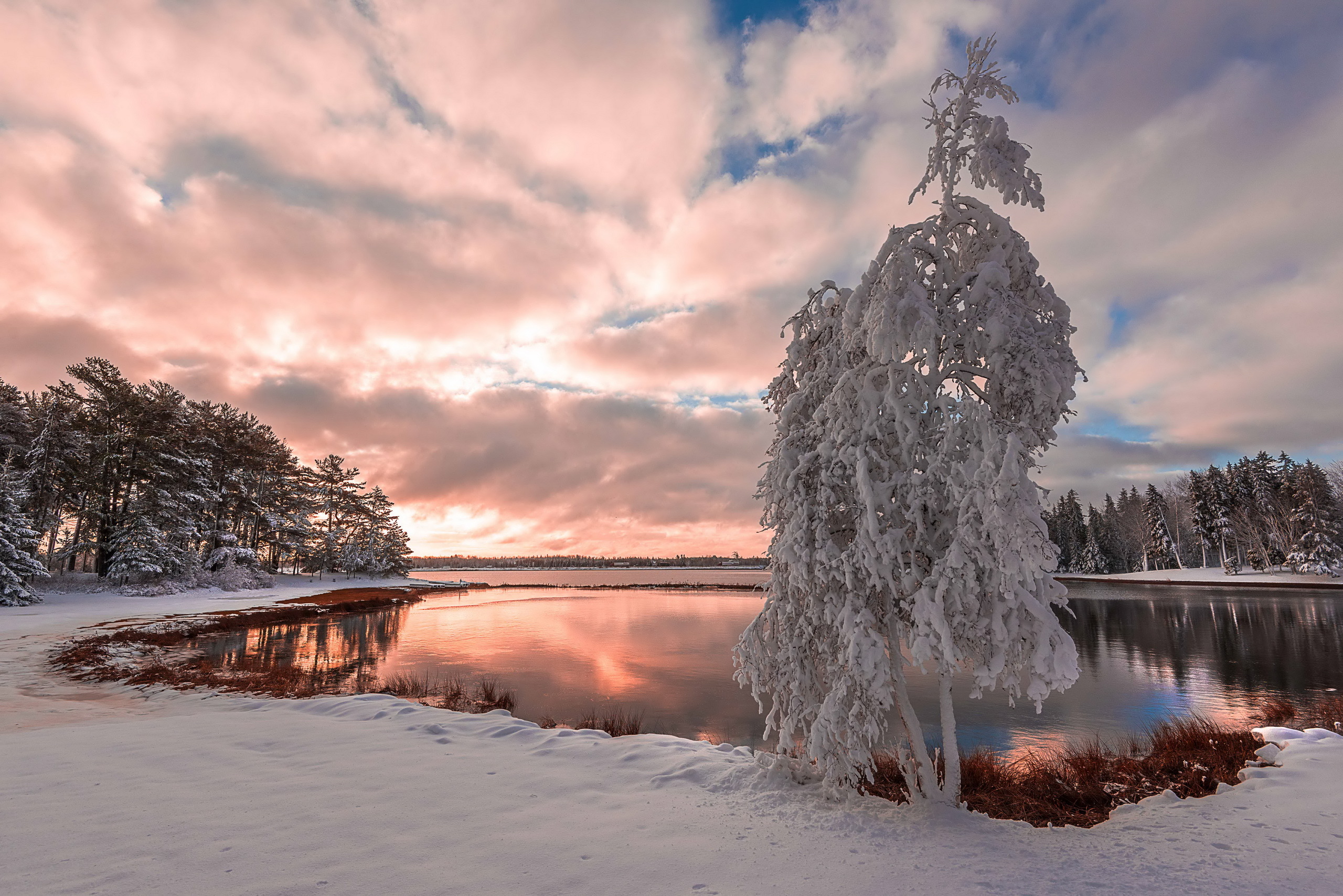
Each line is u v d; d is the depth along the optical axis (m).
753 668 6.60
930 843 4.53
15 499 34.19
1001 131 5.94
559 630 33.66
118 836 4.45
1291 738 7.40
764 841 4.55
